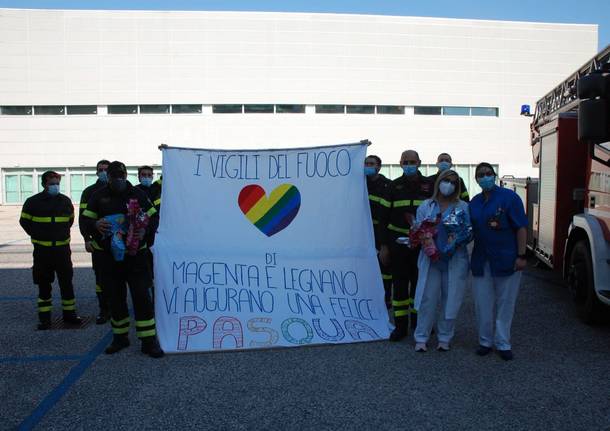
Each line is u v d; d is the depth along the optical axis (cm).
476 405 392
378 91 3472
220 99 3406
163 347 526
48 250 612
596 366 477
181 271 575
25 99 3378
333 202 609
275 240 601
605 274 565
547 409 385
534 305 731
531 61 3562
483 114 3566
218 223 596
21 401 407
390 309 709
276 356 507
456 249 507
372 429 355
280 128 3438
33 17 3344
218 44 3391
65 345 556
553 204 751
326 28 3428
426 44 3494
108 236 514
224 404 397
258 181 609
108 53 3378
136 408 392
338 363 487
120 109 3419
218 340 536
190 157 606
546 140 802
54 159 3403
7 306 739
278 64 3416
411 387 427
